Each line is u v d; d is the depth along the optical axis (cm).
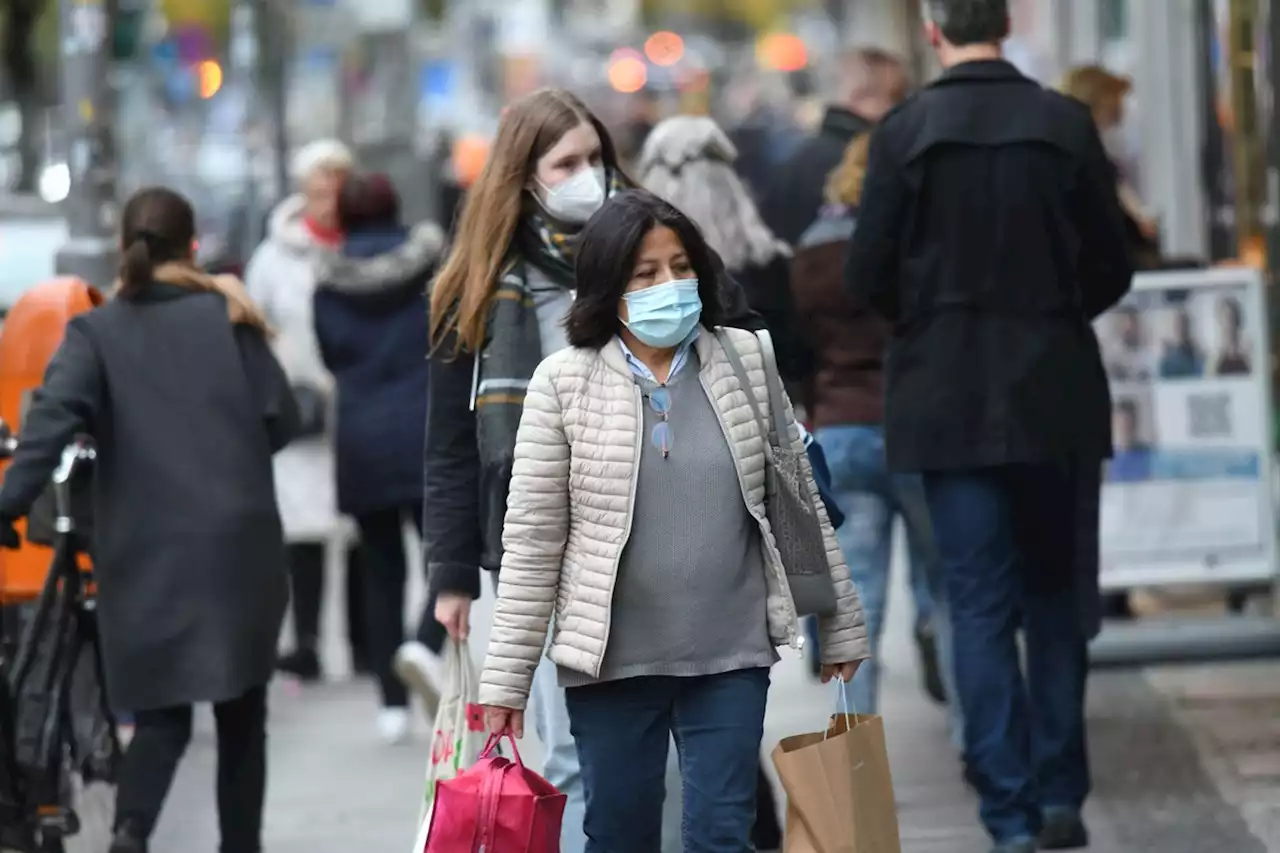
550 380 1584
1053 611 2200
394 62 12606
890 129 2097
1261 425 3055
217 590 2086
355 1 12319
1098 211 2091
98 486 2105
